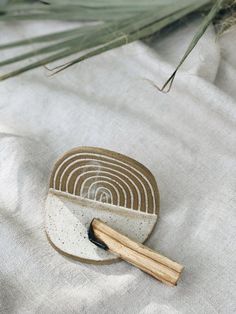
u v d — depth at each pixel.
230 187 0.41
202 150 0.44
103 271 0.37
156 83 0.49
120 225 0.39
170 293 0.36
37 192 0.41
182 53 0.51
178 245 0.38
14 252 0.38
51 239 0.38
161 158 0.43
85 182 0.39
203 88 0.47
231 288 0.36
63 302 0.36
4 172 0.42
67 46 0.44
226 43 0.52
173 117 0.46
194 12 0.53
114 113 0.46
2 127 0.46
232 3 0.50
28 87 0.48
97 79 0.50
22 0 0.50
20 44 0.43
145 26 0.46
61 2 0.48
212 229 0.39
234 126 0.45
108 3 0.47
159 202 0.39
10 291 0.36
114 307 0.36
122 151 0.44
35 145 0.44
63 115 0.46
